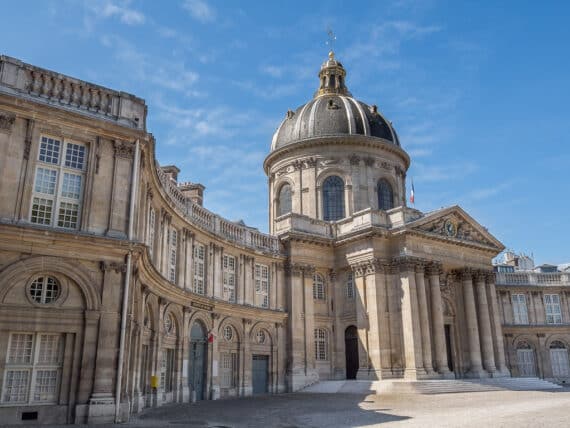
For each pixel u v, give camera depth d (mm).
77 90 15891
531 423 12500
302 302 31906
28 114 14703
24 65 15047
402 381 27094
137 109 16703
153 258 21125
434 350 30531
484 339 33625
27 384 13453
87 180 15273
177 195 24859
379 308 30297
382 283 30906
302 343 31156
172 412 17625
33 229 13703
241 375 27938
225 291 28344
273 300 31109
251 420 14922
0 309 13297
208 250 27141
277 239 32500
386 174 39312
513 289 42094
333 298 33406
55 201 14883
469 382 28766
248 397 26078
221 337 27266
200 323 25984
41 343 13852
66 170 15227
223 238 28016
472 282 34625
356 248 32344
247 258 30141
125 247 14977
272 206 41000
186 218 24516
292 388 29938
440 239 32281
